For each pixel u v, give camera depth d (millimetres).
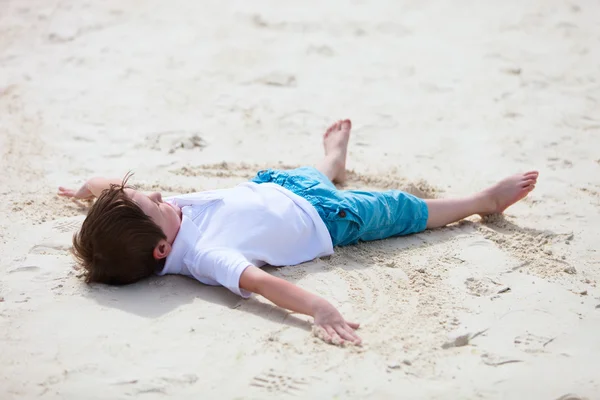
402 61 9742
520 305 4660
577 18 11094
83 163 6918
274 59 9766
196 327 4340
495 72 9344
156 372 3922
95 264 4715
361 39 10477
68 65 9609
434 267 5156
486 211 5941
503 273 5074
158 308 4547
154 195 4969
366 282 4918
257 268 4641
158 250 4820
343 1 11961
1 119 7941
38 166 6816
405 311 4570
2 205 5941
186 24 11016
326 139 6863
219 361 4027
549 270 5121
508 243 5527
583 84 8945
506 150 7348
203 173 6742
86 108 8297
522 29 10734
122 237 4668
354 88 8938
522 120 8047
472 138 7668
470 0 11922
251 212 5070
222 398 3748
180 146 7352
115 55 9914
